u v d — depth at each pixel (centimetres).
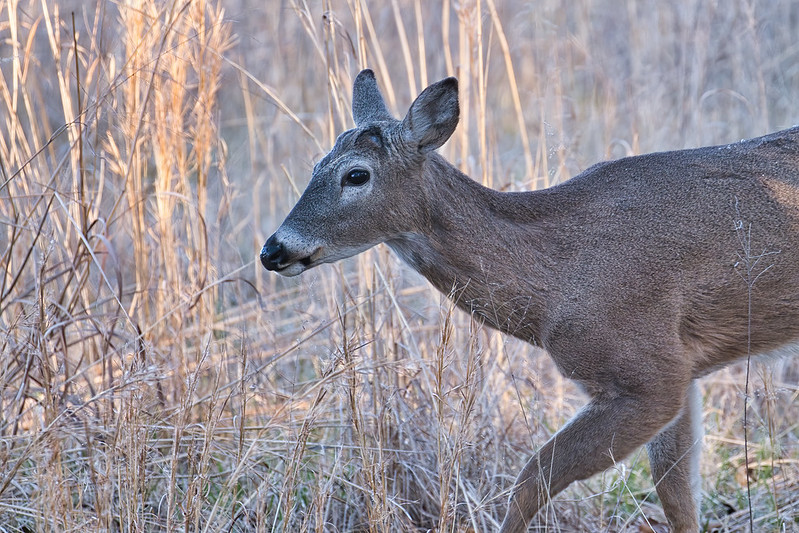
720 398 1181
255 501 931
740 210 891
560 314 888
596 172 937
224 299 1302
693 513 928
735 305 896
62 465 912
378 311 1116
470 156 1294
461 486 894
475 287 910
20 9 1271
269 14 1803
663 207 896
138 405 871
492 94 1898
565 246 901
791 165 908
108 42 1224
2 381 945
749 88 1641
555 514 936
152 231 1205
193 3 1158
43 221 1010
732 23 1703
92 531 814
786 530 958
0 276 1134
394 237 916
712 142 1538
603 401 881
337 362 903
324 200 898
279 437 1023
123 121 1130
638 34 1828
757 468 1060
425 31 1856
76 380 1055
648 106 1608
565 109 1672
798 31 1920
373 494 848
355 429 909
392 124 901
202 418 1064
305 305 1320
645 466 1089
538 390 1098
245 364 952
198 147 1205
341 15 1852
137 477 830
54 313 1024
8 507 855
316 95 1756
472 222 905
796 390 1153
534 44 1878
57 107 1554
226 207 1349
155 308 1184
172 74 1162
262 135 1675
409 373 1053
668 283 881
